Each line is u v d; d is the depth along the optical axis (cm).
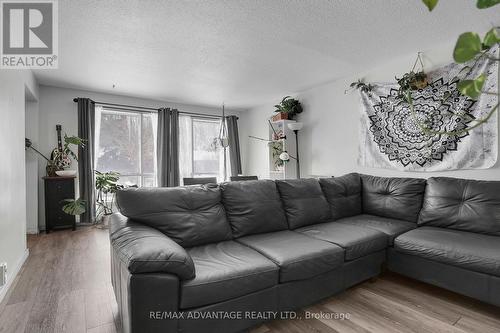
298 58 299
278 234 215
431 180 251
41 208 385
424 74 271
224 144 470
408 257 206
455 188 232
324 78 366
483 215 208
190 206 197
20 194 253
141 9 205
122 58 293
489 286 165
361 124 340
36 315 171
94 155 417
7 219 212
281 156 400
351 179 299
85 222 406
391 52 286
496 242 183
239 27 233
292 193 245
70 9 204
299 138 432
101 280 221
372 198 284
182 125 503
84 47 265
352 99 354
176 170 476
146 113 470
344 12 213
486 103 238
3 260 201
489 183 219
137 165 466
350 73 347
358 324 162
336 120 375
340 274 188
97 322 164
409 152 292
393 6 206
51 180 369
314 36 251
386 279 227
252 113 551
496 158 235
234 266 150
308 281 171
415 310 177
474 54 42
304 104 424
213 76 354
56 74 342
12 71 236
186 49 273
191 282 132
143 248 130
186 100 479
